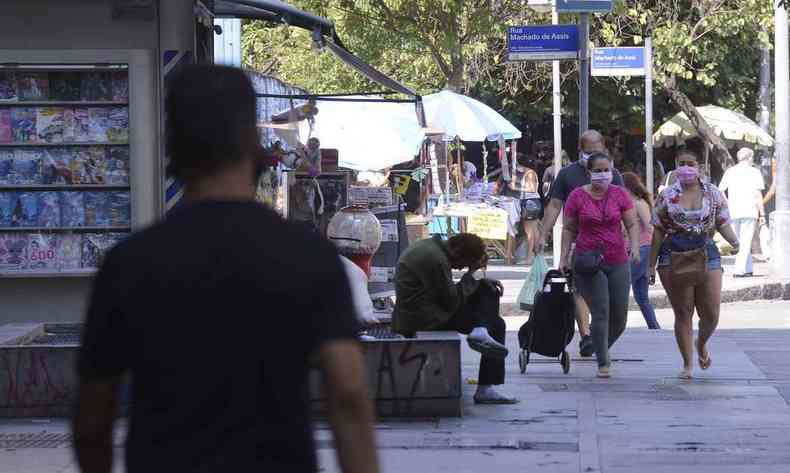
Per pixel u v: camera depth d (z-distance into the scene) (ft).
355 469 23.16
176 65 88.33
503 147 211.61
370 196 121.39
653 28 237.25
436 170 188.85
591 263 91.81
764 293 165.17
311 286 23.07
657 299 157.38
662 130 260.21
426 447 67.46
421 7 199.00
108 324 23.30
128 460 23.06
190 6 88.58
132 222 89.15
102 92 89.56
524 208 207.10
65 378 74.23
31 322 88.69
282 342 22.94
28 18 88.07
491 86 260.21
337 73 216.95
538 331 94.27
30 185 89.71
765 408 79.46
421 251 79.77
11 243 89.81
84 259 90.07
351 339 23.25
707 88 276.00
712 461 63.87
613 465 63.05
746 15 231.30
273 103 127.75
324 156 121.80
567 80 267.80
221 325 22.84
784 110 169.58
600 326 92.68
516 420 75.20
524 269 194.80
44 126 89.71
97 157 89.81
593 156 92.02
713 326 91.86
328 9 201.77
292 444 22.90
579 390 86.94
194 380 22.70
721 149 249.14
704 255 89.71
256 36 233.14
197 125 24.00
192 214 23.66
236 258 23.03
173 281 22.95
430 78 221.05
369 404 23.39
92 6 88.02
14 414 74.33
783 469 61.98
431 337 75.87
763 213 211.41
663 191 90.27
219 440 22.62
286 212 117.70
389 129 158.10
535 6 162.91
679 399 83.05
